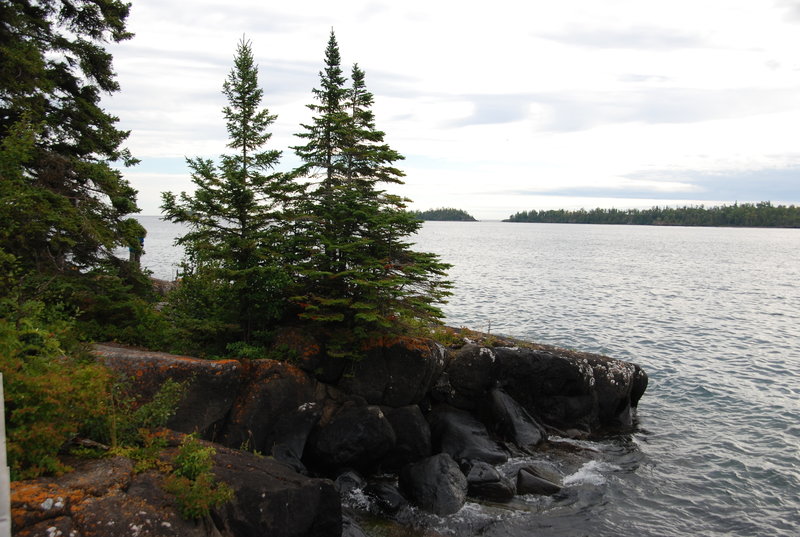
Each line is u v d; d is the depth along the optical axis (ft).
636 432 64.80
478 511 45.70
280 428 49.55
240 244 52.90
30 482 25.21
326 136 59.77
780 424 66.13
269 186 54.34
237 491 31.45
